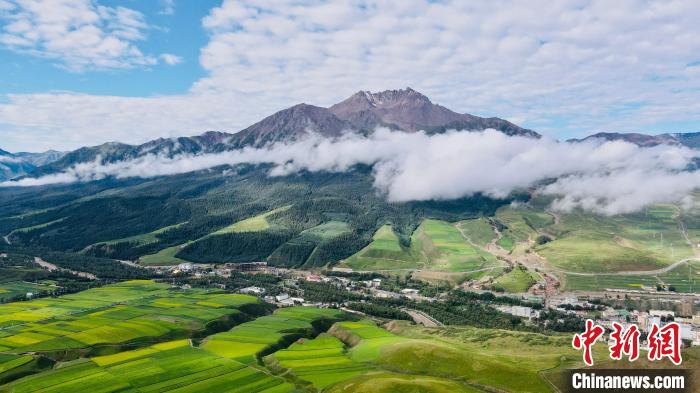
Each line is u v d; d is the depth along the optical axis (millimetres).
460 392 179750
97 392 183625
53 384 190875
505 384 192125
